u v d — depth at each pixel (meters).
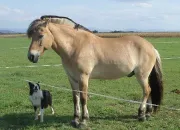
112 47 7.50
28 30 7.12
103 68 7.45
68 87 13.42
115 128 7.51
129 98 11.10
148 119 8.23
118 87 13.34
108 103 10.16
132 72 8.05
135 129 7.46
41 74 17.23
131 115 8.68
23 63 23.39
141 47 7.79
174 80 15.27
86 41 7.31
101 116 8.57
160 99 8.33
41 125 7.71
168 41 52.31
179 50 33.84
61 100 10.55
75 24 7.68
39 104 7.89
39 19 7.23
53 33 7.18
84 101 7.36
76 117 7.76
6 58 27.34
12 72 17.91
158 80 8.22
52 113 8.79
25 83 14.09
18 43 53.91
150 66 7.90
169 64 21.78
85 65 7.15
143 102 8.02
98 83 14.21
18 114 8.71
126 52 7.58
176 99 10.87
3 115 8.59
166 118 8.38
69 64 7.30
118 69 7.53
